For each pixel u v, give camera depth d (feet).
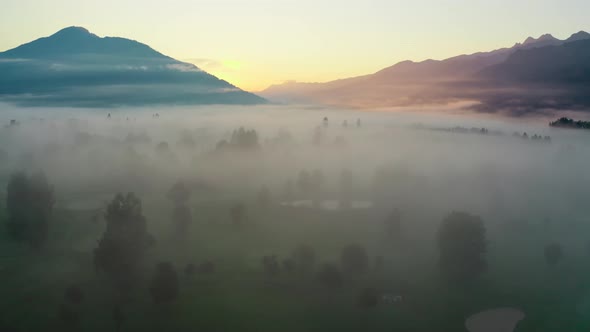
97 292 358.02
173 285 331.77
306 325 319.27
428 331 315.99
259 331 310.04
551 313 334.65
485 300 354.13
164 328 314.76
